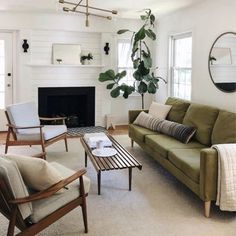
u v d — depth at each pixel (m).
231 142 3.35
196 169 2.91
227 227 2.61
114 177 3.81
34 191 2.27
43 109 6.47
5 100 6.30
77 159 4.53
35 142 4.32
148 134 4.41
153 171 4.04
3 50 6.16
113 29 6.62
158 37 6.68
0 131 6.33
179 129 4.07
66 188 2.40
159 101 6.77
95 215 2.82
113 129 6.66
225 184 2.69
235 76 3.97
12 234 2.04
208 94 4.69
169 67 6.20
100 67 6.67
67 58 6.47
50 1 4.97
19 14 6.01
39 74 6.34
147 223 2.68
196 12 5.00
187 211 2.90
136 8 5.46
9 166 2.01
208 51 4.65
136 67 6.20
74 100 6.85
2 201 2.10
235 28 3.98
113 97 6.34
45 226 2.20
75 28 6.36
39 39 6.29
